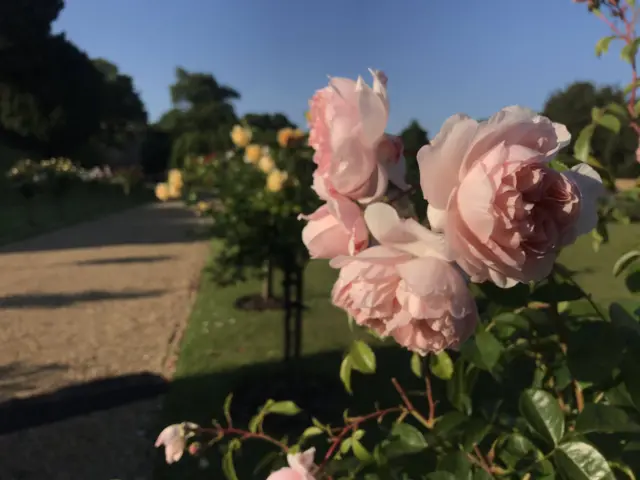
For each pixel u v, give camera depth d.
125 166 44.69
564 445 0.95
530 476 1.19
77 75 36.34
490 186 0.63
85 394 4.74
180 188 4.79
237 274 4.84
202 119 44.59
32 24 33.75
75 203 23.98
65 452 3.86
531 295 1.07
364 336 5.86
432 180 0.68
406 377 4.68
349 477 1.26
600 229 1.43
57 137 36.91
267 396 4.42
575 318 1.27
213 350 5.72
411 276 0.72
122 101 43.19
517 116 0.67
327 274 9.52
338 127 0.81
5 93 34.53
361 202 0.84
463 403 1.27
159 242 14.32
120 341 6.18
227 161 4.75
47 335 6.40
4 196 19.73
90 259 11.64
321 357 5.35
